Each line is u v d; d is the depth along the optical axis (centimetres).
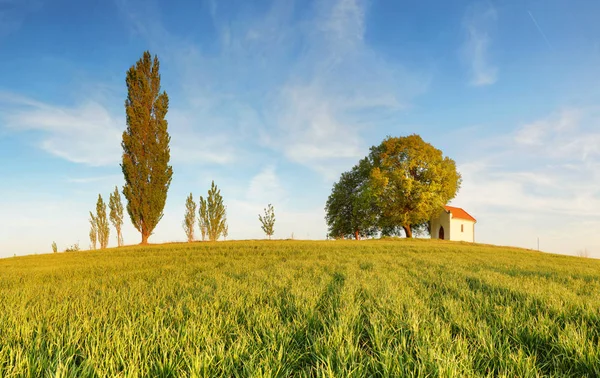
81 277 1309
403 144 4759
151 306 581
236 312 543
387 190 4769
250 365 306
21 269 1661
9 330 447
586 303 576
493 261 1769
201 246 3144
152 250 2880
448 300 599
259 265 1448
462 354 331
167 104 4575
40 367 321
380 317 481
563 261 2136
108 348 358
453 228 5469
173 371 305
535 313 536
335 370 313
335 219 6047
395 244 3186
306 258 1848
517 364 318
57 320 507
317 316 495
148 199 4253
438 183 4656
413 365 317
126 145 4247
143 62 4541
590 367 322
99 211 4816
